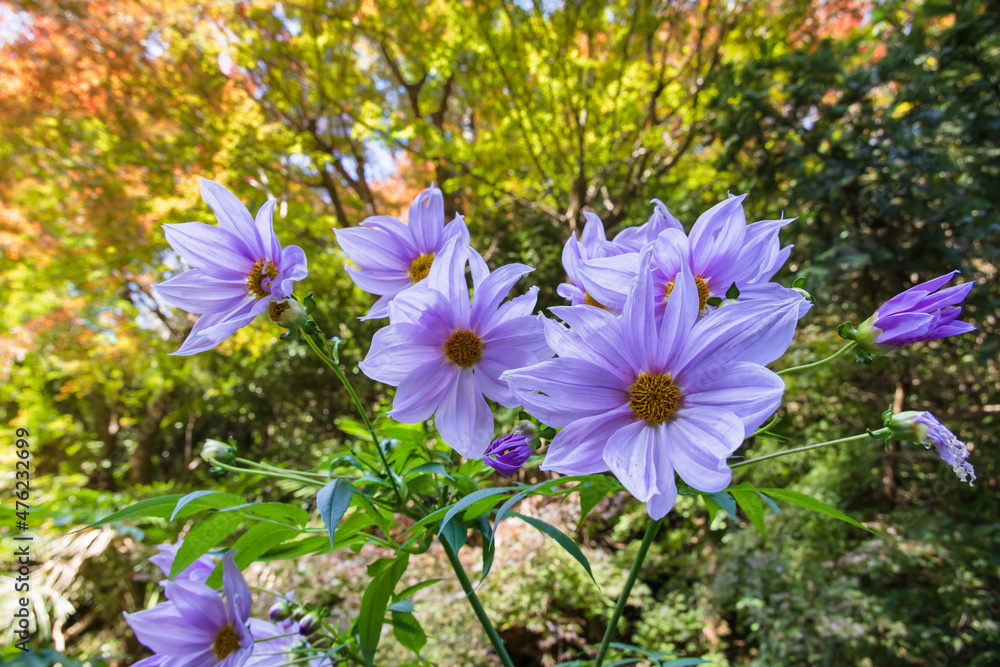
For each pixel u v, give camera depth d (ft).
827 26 19.90
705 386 1.47
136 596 13.78
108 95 17.93
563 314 1.54
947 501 12.53
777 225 1.72
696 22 19.99
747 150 12.57
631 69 17.69
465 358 1.88
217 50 18.22
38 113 17.71
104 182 18.20
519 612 12.50
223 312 1.89
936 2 10.23
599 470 1.46
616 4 18.28
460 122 26.12
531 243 20.21
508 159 18.38
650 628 12.84
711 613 12.44
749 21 17.84
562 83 17.11
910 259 10.57
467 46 17.10
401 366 1.86
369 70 21.95
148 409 25.68
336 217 21.03
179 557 1.73
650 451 1.44
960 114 10.21
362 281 2.24
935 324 1.57
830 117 11.33
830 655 10.68
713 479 1.36
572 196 17.94
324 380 23.70
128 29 17.83
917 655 10.85
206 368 25.27
